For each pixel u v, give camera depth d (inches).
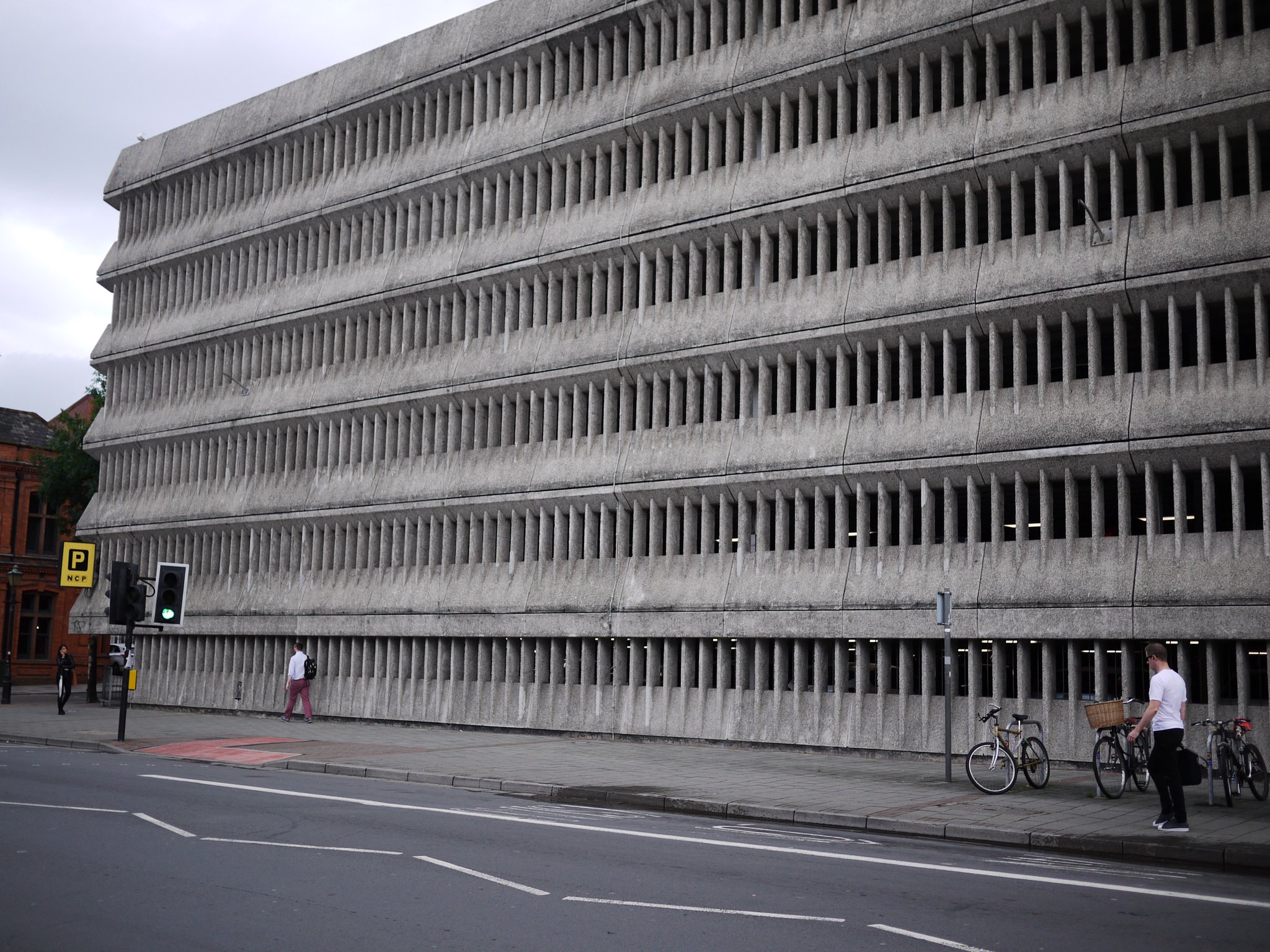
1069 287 924.0
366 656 1373.0
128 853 438.3
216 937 310.7
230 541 1571.1
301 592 1455.5
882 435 1007.6
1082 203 898.1
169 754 911.7
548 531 1246.9
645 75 1221.7
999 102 987.9
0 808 557.3
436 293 1382.9
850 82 1087.6
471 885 383.2
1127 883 417.1
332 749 936.3
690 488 1115.9
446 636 1295.5
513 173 1330.0
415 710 1315.2
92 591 1749.5
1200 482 907.4
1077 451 901.2
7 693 1657.2
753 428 1095.0
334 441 1471.5
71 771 750.5
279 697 1465.3
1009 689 959.6
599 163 1252.5
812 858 458.0
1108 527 957.2
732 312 1120.8
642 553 1176.2
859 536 1015.0
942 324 992.2
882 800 647.1
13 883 380.2
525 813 595.2
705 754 962.7
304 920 329.7
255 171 1632.6
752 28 1149.7
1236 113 864.9
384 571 1382.9
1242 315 912.9
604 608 1155.3
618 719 1136.8
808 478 1039.6
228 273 1643.7
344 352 1483.8
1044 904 371.2
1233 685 871.7
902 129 1036.5
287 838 479.2
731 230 1138.7
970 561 947.3
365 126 1507.1
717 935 318.3
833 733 992.9
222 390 1615.4
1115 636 861.8
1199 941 323.6
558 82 1296.8
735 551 1125.7
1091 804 633.0
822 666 1015.0
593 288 1242.6
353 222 1491.1
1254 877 451.2
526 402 1305.4
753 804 624.7
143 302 1771.7
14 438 2452.0
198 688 1571.1
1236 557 831.7
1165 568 855.1
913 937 320.8
